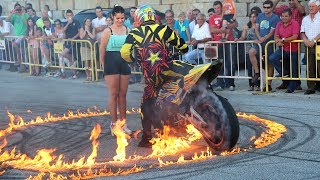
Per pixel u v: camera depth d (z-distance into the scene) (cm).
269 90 1010
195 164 542
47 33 1413
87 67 1284
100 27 1255
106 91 1113
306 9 1374
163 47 598
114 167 545
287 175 494
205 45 1084
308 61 941
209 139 578
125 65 687
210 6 1506
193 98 575
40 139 689
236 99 951
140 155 590
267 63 998
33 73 1457
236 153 577
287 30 959
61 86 1212
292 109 829
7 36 1541
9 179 517
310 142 614
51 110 905
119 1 1744
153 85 604
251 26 1072
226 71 1053
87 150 621
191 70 564
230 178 492
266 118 770
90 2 1831
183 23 1194
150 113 615
